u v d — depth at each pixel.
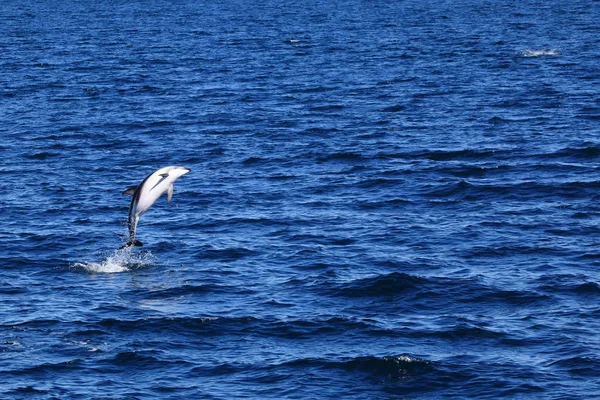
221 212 92.81
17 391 53.88
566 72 193.50
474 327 62.72
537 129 132.88
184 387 54.72
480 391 54.12
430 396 53.81
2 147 125.75
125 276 74.38
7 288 71.31
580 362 57.28
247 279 73.25
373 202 96.25
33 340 61.16
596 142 121.69
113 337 61.78
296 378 55.75
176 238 84.44
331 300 68.38
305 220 89.62
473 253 78.94
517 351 59.22
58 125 141.88
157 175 63.84
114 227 88.25
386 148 122.12
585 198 96.06
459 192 99.44
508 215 90.50
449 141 125.50
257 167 112.88
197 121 144.75
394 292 69.62
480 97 162.88
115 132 136.62
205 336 62.09
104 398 53.19
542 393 53.59
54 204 96.38
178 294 69.94
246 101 163.75
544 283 71.12
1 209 94.25
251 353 59.38
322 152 120.00
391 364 57.38
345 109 153.75
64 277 74.12
